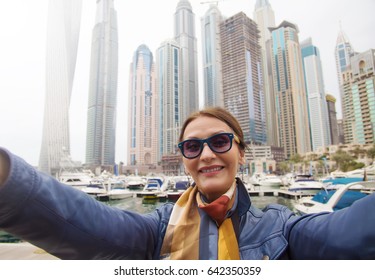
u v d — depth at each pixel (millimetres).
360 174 11453
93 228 329
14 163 276
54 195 301
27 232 286
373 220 279
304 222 364
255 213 420
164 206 508
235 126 472
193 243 396
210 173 416
